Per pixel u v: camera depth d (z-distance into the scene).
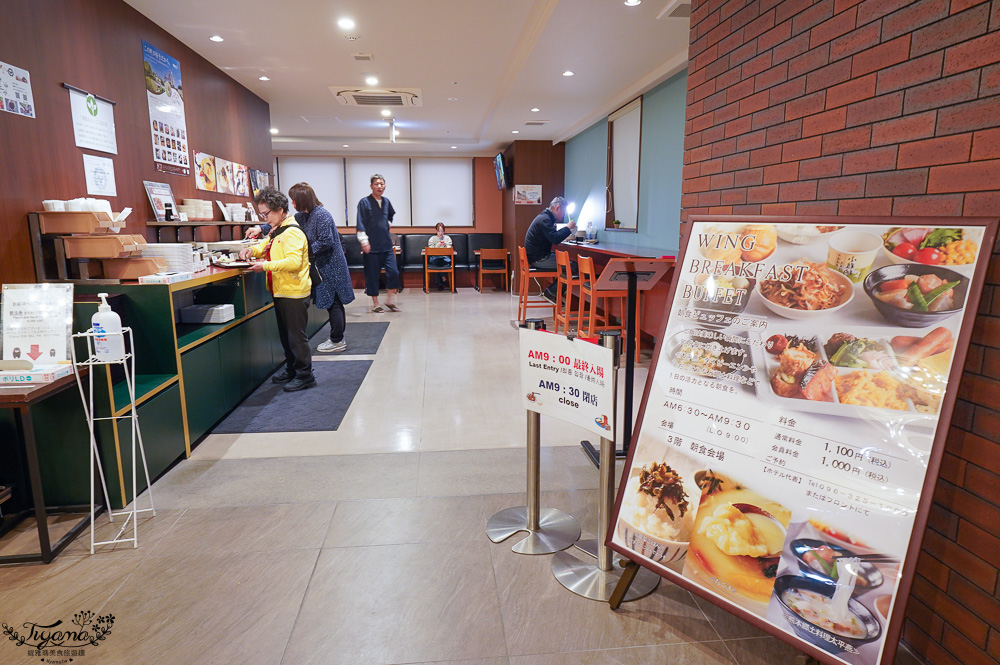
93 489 2.28
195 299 4.05
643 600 1.97
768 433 1.59
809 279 1.61
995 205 1.39
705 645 1.77
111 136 3.58
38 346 2.32
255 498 2.66
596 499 2.66
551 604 1.94
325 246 4.93
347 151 11.05
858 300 1.52
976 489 1.49
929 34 1.54
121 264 2.97
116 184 3.64
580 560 2.19
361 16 4.27
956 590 1.56
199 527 2.40
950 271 1.38
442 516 2.50
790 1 2.06
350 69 5.68
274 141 10.05
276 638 1.77
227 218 5.22
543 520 2.45
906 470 1.36
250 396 4.21
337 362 5.23
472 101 7.20
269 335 4.73
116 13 3.68
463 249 11.53
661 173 6.19
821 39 1.92
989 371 1.45
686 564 1.70
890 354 1.44
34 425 2.45
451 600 1.96
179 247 3.17
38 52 2.90
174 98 4.50
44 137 2.95
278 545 2.27
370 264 7.89
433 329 6.81
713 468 1.69
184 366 3.09
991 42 1.38
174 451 2.99
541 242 7.37
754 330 1.68
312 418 3.74
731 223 1.82
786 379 1.59
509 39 4.89
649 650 1.74
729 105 2.47
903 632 1.76
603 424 2.01
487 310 8.31
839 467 1.46
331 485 2.79
